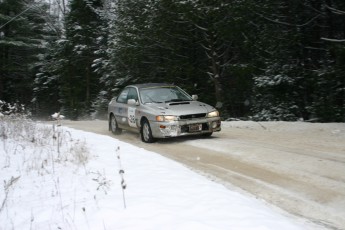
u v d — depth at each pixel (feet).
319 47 63.26
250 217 15.11
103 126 54.85
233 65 66.59
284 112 59.93
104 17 116.78
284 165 25.03
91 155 26.96
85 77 121.19
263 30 62.95
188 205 16.39
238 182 21.98
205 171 24.66
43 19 154.10
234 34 61.57
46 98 147.13
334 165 24.41
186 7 61.00
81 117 117.29
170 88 40.57
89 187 19.56
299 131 40.32
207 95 72.74
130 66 81.30
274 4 61.62
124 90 43.70
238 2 60.08
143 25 72.84
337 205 17.95
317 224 15.97
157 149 33.04
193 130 35.04
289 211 17.54
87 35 117.50
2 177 21.58
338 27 61.67
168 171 22.52
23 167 23.44
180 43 71.20
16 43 130.21
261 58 64.49
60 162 24.56
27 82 145.79
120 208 16.15
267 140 35.04
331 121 54.54
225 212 15.56
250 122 47.60
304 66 63.10
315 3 61.36
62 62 123.24
